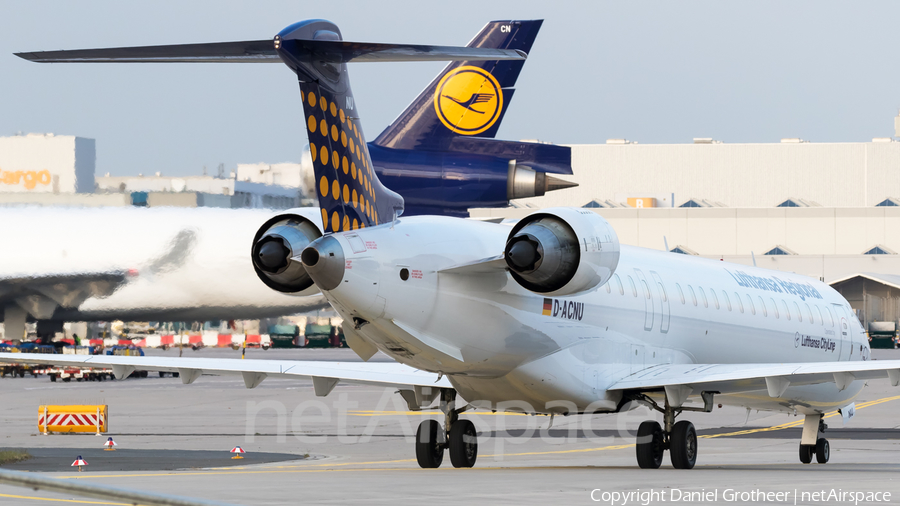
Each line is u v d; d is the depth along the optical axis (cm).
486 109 9875
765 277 8431
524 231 5428
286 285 5475
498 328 5750
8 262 16100
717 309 7638
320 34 4875
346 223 5325
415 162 9762
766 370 5966
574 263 5428
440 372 5856
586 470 6022
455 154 9838
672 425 6294
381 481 5062
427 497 4303
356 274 5159
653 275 7156
